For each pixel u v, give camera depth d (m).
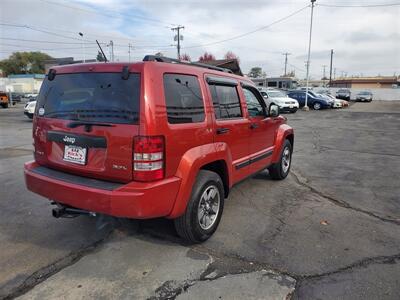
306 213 4.57
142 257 3.35
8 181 5.98
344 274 3.08
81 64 3.30
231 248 3.55
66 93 3.34
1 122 17.95
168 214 3.15
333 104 31.17
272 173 6.10
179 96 3.20
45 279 2.96
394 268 3.19
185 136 3.21
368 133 13.92
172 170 3.09
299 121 19.56
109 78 3.05
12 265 3.19
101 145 3.03
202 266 3.19
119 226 4.04
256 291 2.81
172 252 3.45
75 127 3.19
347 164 7.76
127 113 2.91
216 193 3.79
